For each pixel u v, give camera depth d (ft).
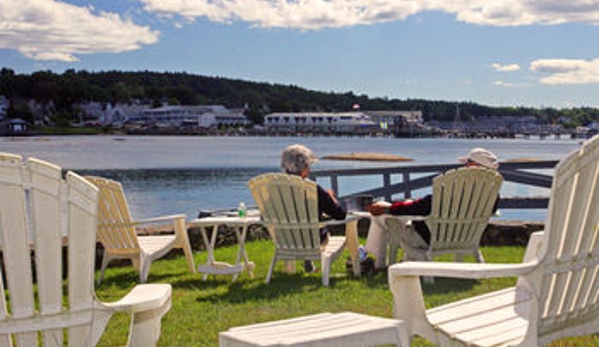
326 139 532.73
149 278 20.99
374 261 20.81
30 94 645.10
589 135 599.57
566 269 7.77
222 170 123.95
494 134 606.14
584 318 8.61
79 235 7.70
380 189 37.37
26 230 7.56
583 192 7.57
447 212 18.22
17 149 255.09
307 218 18.37
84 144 329.52
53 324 7.82
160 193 74.69
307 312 15.64
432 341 8.95
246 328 8.16
